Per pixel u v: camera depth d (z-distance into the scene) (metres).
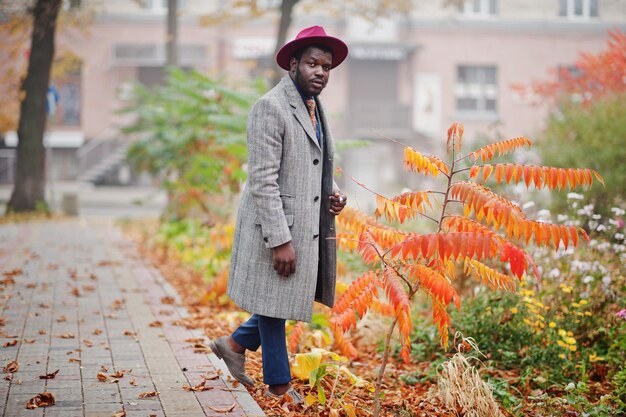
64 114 30.81
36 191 16.67
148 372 4.09
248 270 3.45
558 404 3.86
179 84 9.13
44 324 5.25
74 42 28.73
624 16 20.70
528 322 4.58
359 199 20.27
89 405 3.50
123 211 20.44
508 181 3.14
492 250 2.92
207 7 30.03
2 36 18.28
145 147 11.02
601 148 10.03
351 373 4.17
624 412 3.81
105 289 6.83
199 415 3.39
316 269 3.47
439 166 3.34
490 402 3.57
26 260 8.69
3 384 3.80
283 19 14.82
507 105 30.08
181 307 6.11
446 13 29.98
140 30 30.20
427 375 4.40
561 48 29.66
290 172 3.39
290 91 3.44
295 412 3.56
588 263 5.20
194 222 9.45
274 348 3.56
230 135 7.91
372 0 21.91
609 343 4.71
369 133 29.98
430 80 30.39
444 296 3.06
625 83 10.48
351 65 30.59
